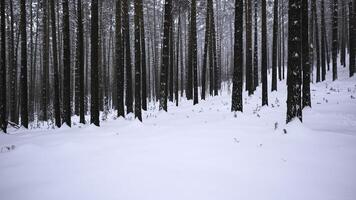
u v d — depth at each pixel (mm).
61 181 5777
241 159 6859
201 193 4898
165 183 5395
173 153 7535
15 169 6859
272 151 7477
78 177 5957
